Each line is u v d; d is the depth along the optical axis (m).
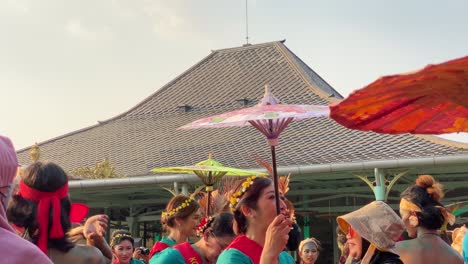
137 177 21.05
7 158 2.17
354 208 24.56
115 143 28.97
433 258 3.85
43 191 3.17
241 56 35.06
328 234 26.11
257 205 3.48
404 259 3.92
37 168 3.20
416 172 19.48
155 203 26.84
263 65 33.34
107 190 22.91
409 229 4.23
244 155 23.91
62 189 3.24
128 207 27.75
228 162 23.48
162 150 26.81
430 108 2.23
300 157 21.88
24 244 2.01
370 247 3.52
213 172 7.69
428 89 2.04
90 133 30.77
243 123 3.17
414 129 2.39
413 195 4.04
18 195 3.17
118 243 6.51
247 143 24.98
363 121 2.27
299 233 4.33
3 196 2.16
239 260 3.40
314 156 21.56
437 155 18.31
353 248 3.61
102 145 29.06
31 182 3.16
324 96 28.81
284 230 3.12
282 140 23.81
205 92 32.47
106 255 3.64
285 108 3.25
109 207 27.42
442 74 1.87
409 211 4.02
